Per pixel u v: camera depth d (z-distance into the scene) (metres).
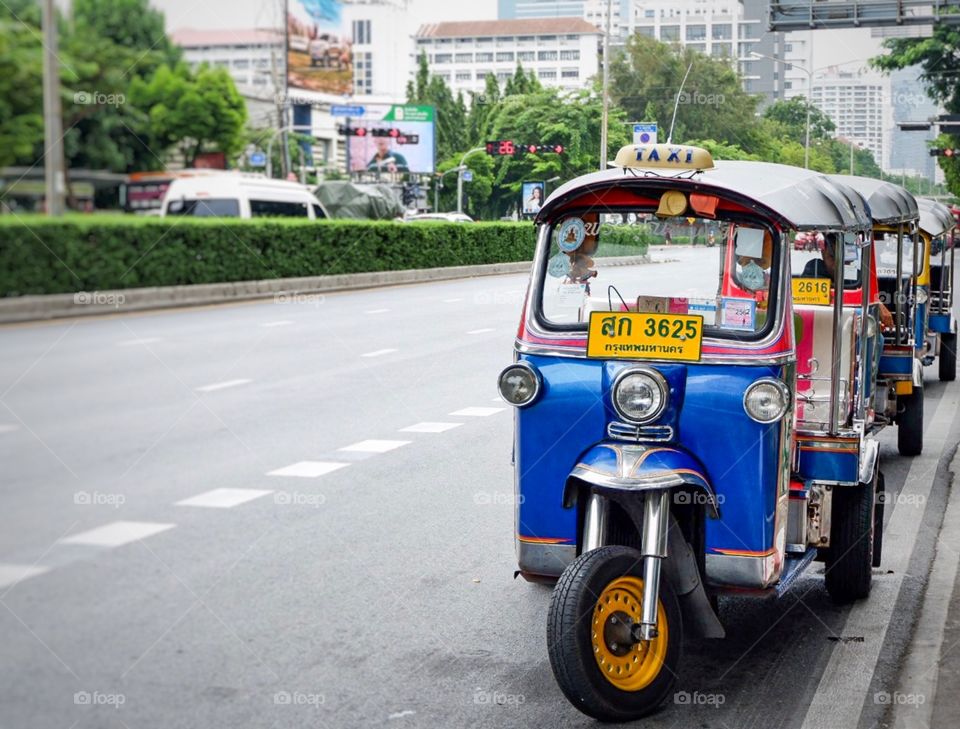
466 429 10.80
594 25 125.88
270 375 11.70
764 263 5.20
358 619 5.58
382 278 28.47
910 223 10.86
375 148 52.94
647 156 5.39
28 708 3.40
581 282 5.36
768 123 27.33
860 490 6.26
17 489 3.14
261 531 6.58
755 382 4.93
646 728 4.62
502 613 5.94
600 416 5.05
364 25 70.94
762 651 5.60
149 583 4.39
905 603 6.39
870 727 4.67
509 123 49.06
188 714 4.12
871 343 8.79
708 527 5.00
